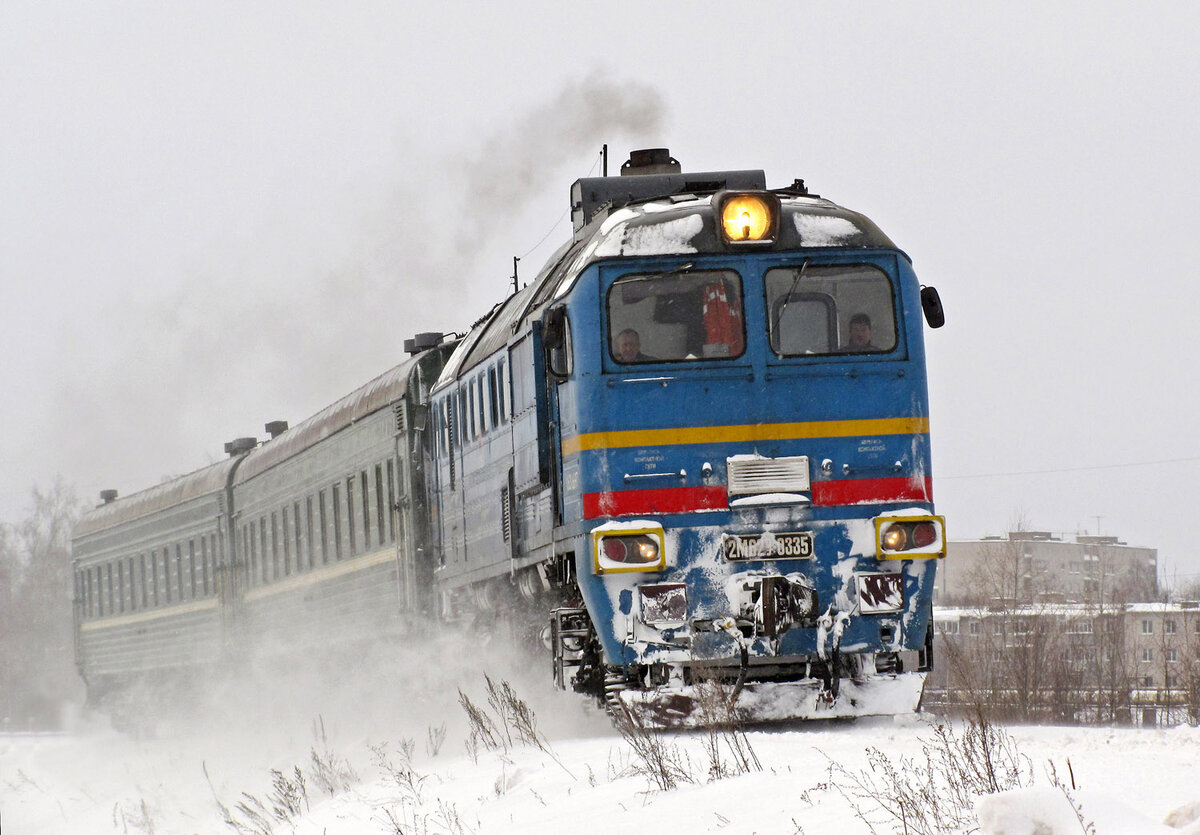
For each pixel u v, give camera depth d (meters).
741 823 27.19
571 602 49.34
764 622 42.78
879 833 24.53
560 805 33.56
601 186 56.88
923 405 44.88
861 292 45.12
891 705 42.94
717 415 44.19
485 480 59.44
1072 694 65.50
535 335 49.62
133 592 134.75
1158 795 25.66
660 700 42.88
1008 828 21.58
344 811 43.38
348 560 85.44
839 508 44.03
